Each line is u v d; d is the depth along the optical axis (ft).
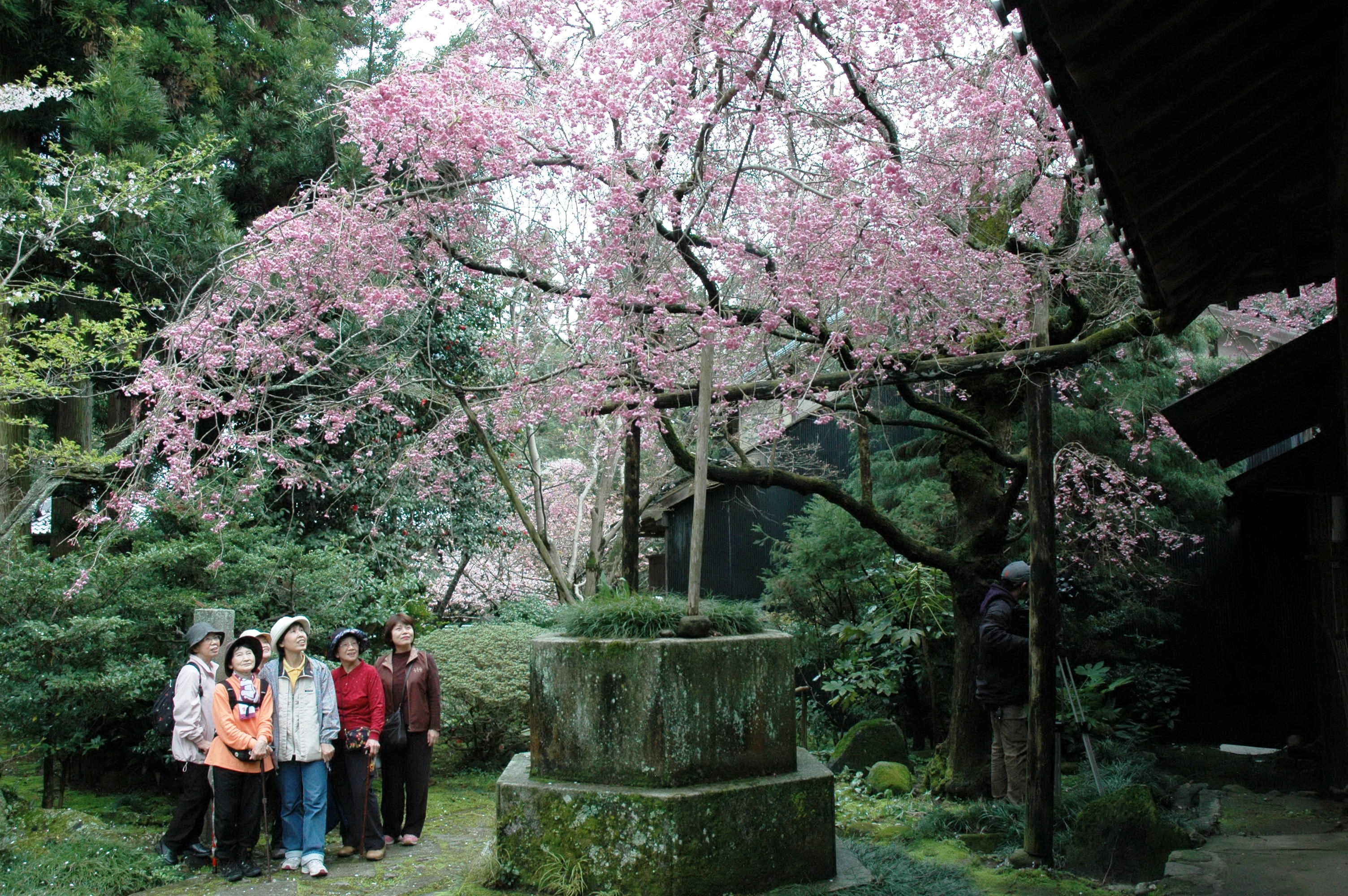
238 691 18.44
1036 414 17.89
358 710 19.80
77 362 23.81
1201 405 19.61
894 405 35.06
